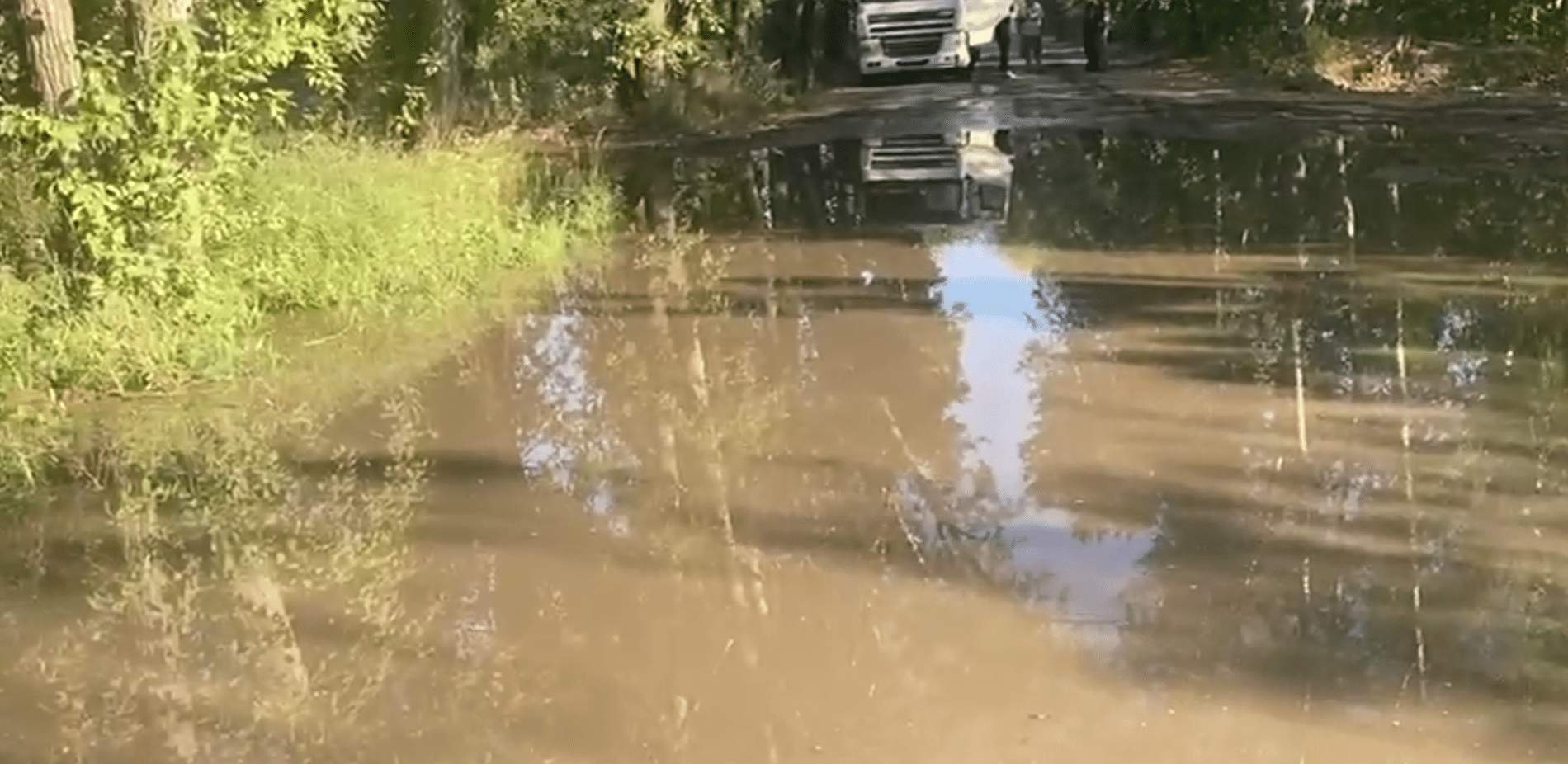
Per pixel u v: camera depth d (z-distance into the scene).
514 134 17.06
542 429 6.97
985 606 4.88
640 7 19.84
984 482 6.01
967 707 4.20
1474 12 22.91
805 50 24.50
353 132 13.29
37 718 4.33
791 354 8.15
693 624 4.82
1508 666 4.35
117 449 6.76
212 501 6.11
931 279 10.00
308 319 9.03
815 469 6.28
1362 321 8.42
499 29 18.86
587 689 4.40
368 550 5.53
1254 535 5.38
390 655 4.68
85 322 7.74
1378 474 5.93
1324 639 4.56
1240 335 8.19
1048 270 10.16
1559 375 7.22
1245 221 11.67
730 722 4.17
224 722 4.29
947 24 24.05
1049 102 20.72
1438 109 18.28
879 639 4.67
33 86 8.47
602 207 12.45
